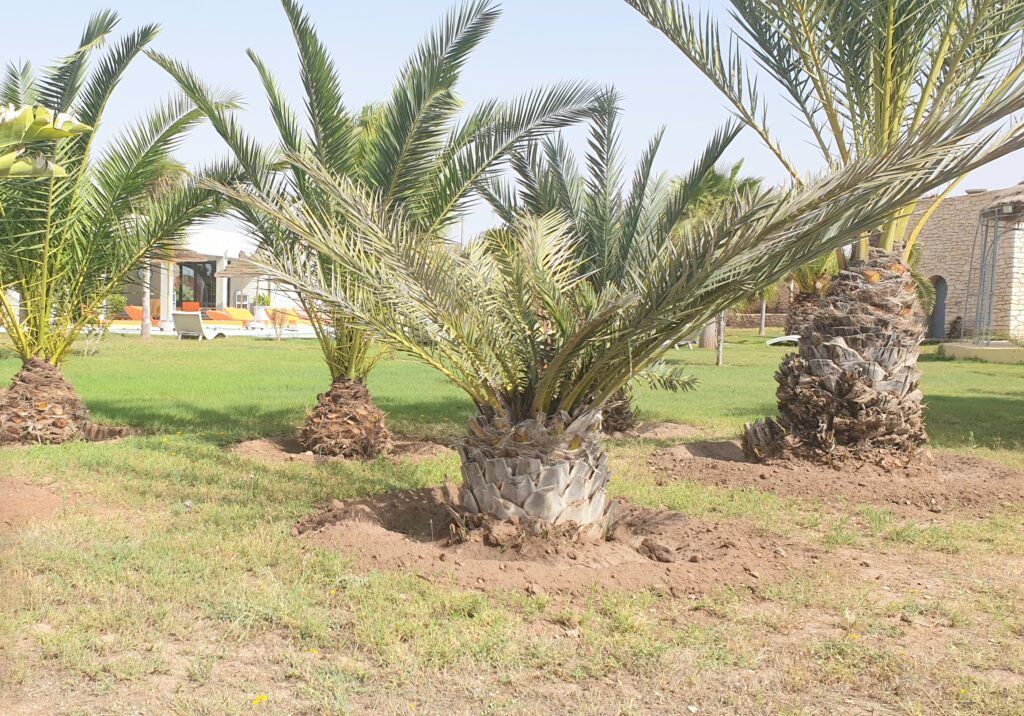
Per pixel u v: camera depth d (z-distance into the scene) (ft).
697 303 16.53
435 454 29.66
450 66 26.91
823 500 23.30
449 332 17.17
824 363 26.81
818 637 13.42
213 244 117.60
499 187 33.04
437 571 15.62
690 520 20.10
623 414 36.06
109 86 28.89
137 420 34.76
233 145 26.96
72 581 14.64
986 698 11.24
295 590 14.60
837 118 24.91
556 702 11.03
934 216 110.83
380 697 11.00
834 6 22.12
